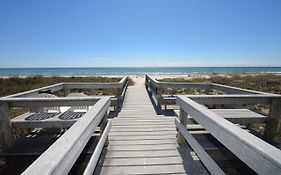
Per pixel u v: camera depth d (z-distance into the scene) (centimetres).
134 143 275
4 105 249
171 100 488
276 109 268
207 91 521
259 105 584
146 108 505
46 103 252
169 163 221
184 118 244
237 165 240
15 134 332
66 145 104
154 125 359
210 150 251
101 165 216
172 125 360
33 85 1091
